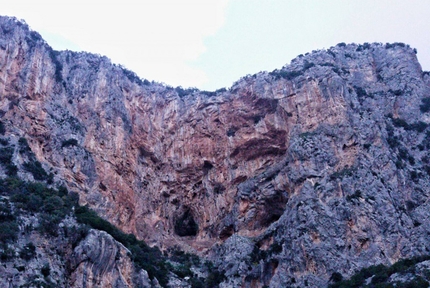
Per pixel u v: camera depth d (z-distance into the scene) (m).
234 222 93.88
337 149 89.25
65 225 66.81
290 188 88.50
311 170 86.62
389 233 78.44
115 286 65.00
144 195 99.06
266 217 93.06
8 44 89.19
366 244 77.50
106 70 104.88
